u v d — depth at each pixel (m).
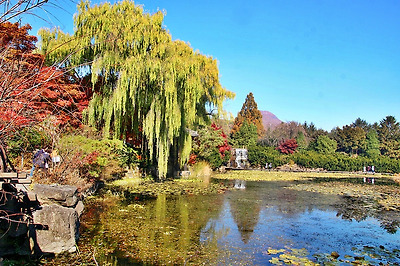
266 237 7.19
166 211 9.44
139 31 14.17
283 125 56.62
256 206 11.11
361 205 12.19
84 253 5.62
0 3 2.60
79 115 12.47
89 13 13.88
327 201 12.98
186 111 15.98
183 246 6.25
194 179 19.89
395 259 5.93
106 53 13.52
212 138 28.12
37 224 5.32
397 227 8.66
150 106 15.19
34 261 5.11
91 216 8.36
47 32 13.44
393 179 27.67
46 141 8.49
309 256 5.96
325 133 59.94
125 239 6.52
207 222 8.34
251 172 30.41
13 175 4.26
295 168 38.78
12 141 6.38
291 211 10.47
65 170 8.71
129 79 13.84
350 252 6.31
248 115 58.84
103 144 13.41
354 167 38.56
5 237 4.89
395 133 56.38
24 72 3.62
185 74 14.88
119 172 15.95
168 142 16.05
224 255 5.82
